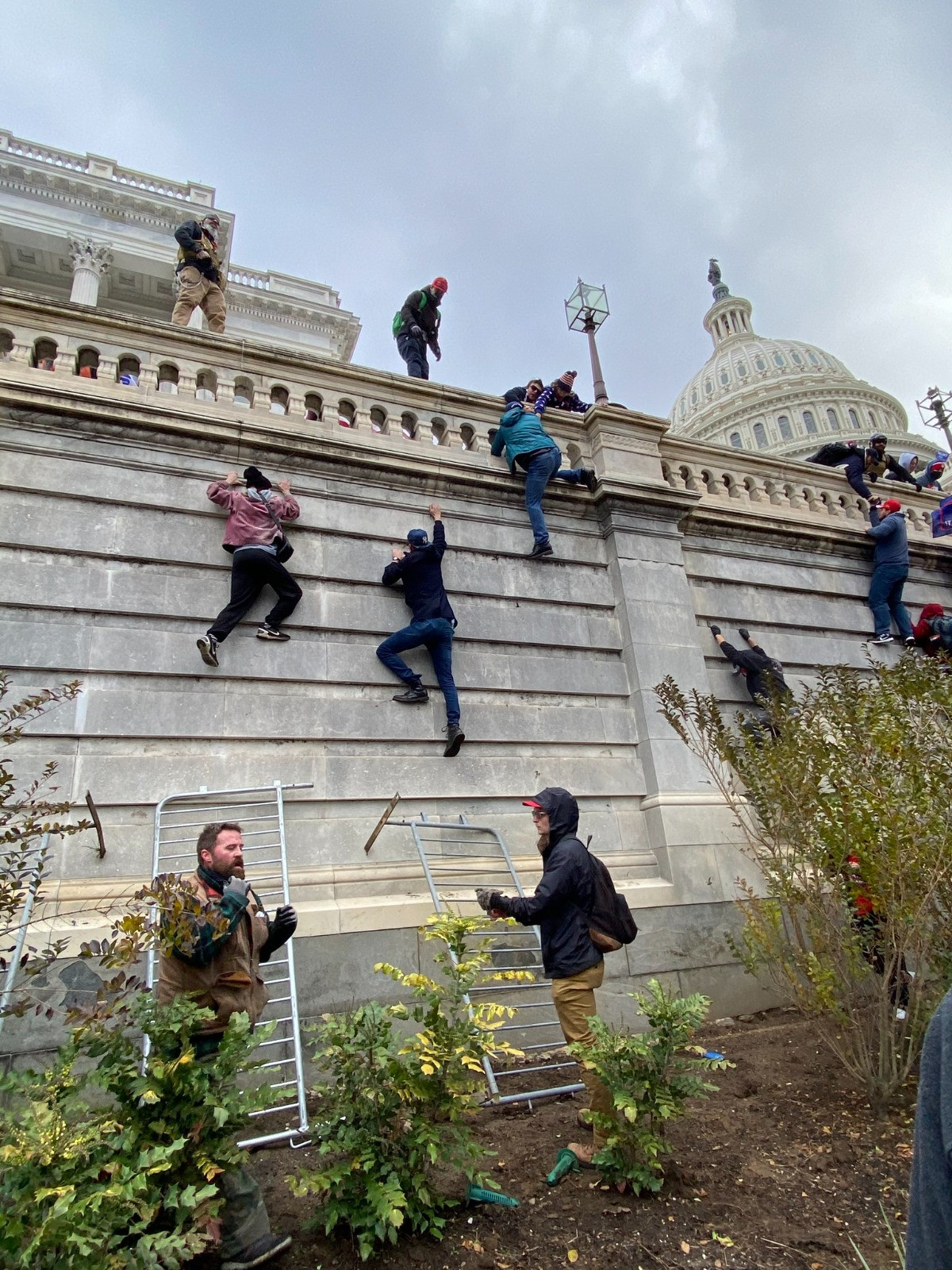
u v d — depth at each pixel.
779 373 81.06
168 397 7.71
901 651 11.23
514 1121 5.09
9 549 6.59
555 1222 3.80
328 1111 3.78
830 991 5.41
